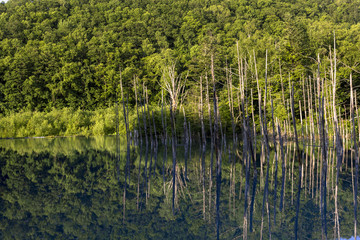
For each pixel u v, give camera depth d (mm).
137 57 103812
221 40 100188
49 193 15461
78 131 65125
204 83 53156
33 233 10258
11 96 82500
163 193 15203
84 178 18969
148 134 53906
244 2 142125
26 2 141125
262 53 62156
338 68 50906
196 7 138375
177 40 115062
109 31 117312
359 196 14281
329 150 30547
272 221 11305
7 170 21969
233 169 21219
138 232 10414
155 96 86875
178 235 10070
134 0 152375
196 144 40812
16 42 103438
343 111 44031
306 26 80062
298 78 52000
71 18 131875
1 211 12664
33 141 50000
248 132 18703
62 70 88562
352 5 136875
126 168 22297
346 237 9805
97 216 11969
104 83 92188
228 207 12875
